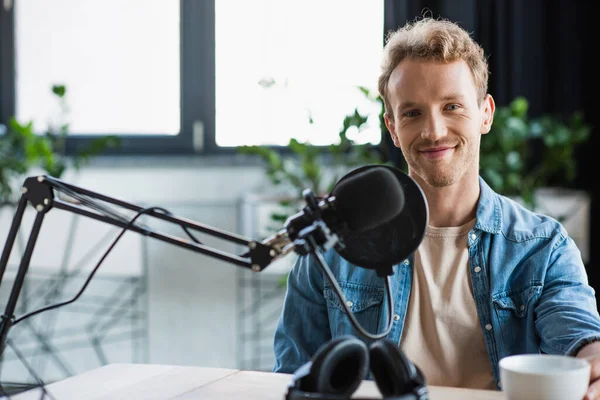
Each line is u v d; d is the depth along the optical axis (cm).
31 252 102
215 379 123
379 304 144
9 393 120
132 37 391
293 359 147
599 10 353
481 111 147
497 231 143
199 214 381
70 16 392
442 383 139
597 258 357
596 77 355
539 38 354
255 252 95
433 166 140
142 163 383
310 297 150
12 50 394
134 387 120
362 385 112
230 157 383
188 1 387
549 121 338
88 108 395
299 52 378
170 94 392
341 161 366
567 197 333
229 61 386
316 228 95
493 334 139
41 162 371
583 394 96
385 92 150
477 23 354
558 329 126
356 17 372
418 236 103
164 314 384
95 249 344
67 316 386
